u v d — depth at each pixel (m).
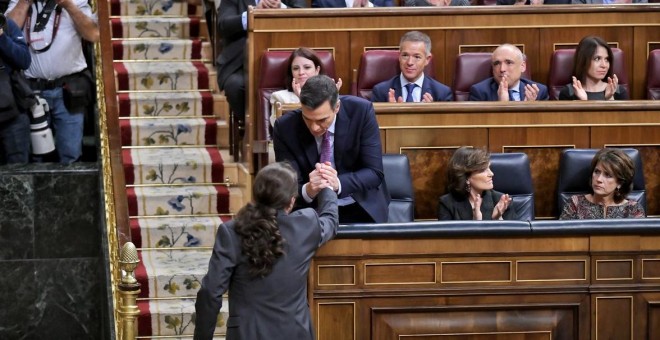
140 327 20.67
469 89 22.38
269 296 13.93
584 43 22.53
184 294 21.33
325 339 14.98
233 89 23.30
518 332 15.18
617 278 15.26
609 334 15.30
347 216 16.11
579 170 19.22
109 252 20.83
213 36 26.80
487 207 18.38
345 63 23.06
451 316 15.13
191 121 25.36
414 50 21.50
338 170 15.99
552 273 15.20
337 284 14.95
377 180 15.88
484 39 23.45
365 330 15.05
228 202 23.33
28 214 23.47
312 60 21.19
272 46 22.75
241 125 23.62
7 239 23.47
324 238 14.33
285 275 13.96
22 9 24.20
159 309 20.78
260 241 13.77
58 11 24.38
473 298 15.11
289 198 14.05
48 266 23.64
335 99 15.33
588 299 15.24
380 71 22.34
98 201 23.56
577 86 22.25
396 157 18.52
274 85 21.81
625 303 15.30
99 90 23.66
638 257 15.26
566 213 18.84
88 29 24.38
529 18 23.52
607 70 22.50
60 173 23.50
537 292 15.16
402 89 21.77
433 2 25.06
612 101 19.81
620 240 15.20
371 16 23.02
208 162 23.86
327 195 14.91
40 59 24.34
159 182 23.72
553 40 23.62
